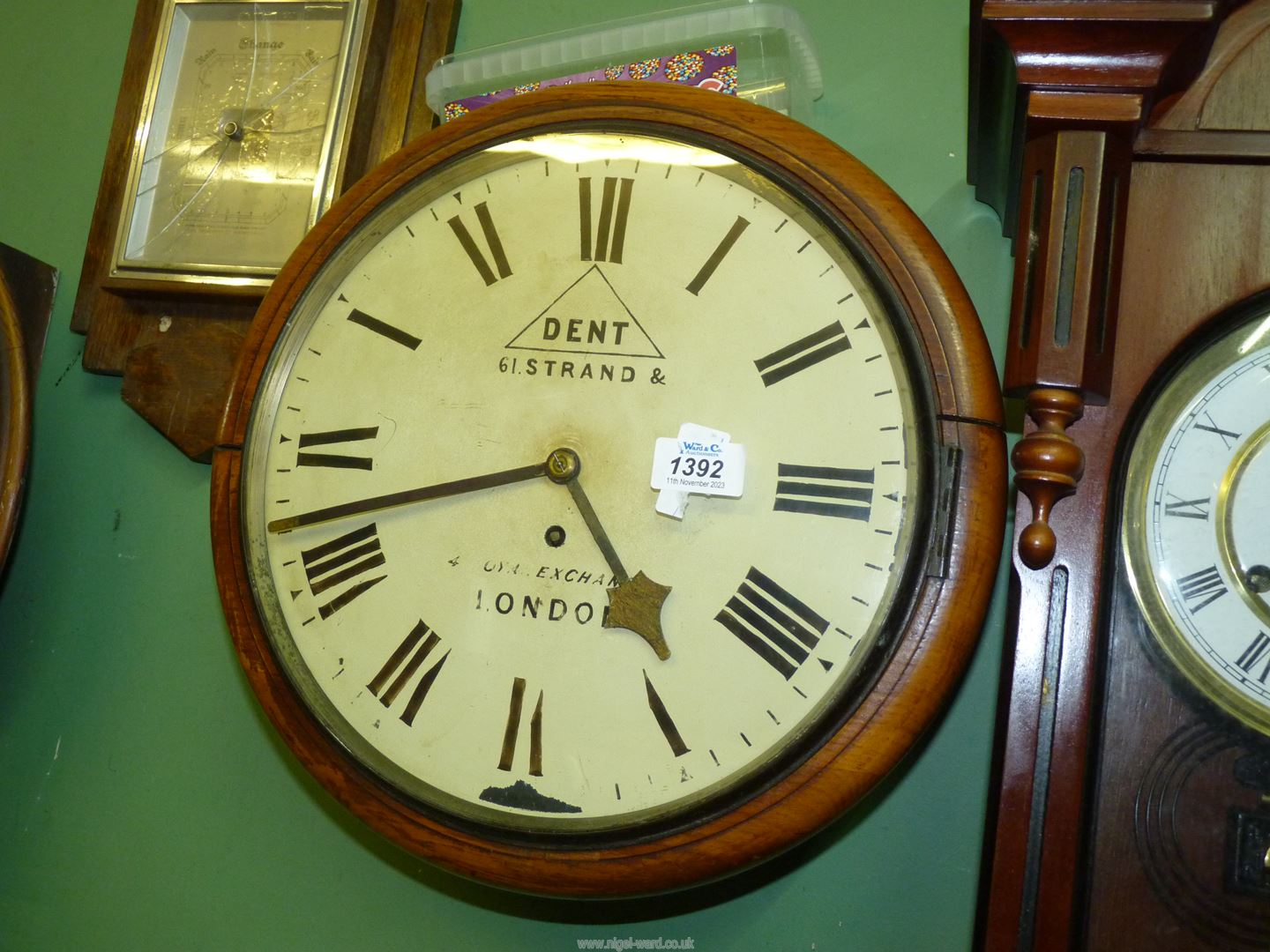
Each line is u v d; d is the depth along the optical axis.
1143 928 0.73
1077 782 0.75
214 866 1.00
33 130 1.21
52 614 1.08
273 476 0.88
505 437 0.85
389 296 0.90
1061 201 0.75
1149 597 0.78
